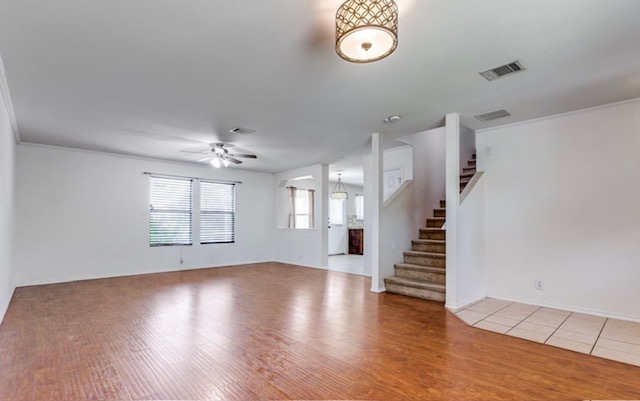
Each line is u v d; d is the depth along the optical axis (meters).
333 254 11.02
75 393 2.07
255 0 1.90
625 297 3.55
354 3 1.74
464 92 3.31
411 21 2.11
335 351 2.73
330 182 11.27
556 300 4.00
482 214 4.57
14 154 4.84
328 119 4.19
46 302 4.31
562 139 4.01
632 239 3.53
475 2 1.93
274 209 8.83
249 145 5.64
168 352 2.71
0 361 2.52
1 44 2.37
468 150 6.89
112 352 2.70
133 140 5.23
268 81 3.04
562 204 3.99
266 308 4.07
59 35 2.26
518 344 2.88
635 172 3.53
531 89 3.24
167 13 2.03
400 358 2.60
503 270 4.43
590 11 2.02
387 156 6.39
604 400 2.00
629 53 2.54
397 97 3.44
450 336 3.08
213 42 2.37
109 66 2.73
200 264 7.41
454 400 2.00
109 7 1.96
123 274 6.33
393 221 5.25
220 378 2.27
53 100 3.49
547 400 2.00
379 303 4.30
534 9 2.00
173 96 3.40
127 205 6.42
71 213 5.79
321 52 2.51
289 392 2.09
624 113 3.61
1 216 3.42
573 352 2.71
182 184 7.24
